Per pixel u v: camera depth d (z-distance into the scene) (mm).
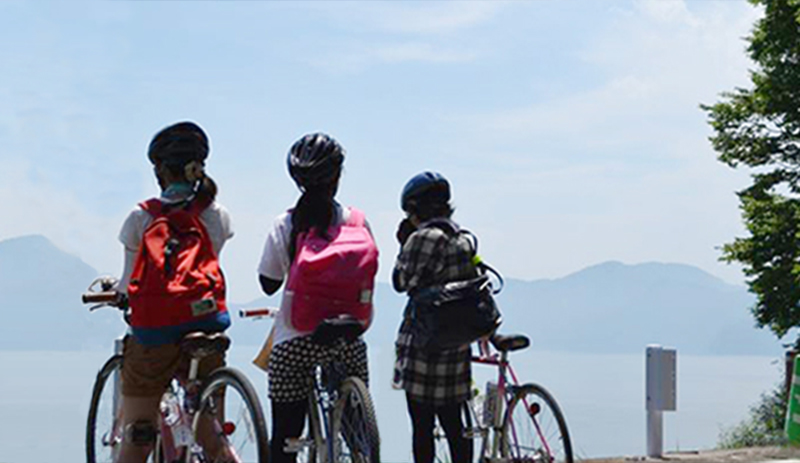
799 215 21438
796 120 22531
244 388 6309
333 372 7230
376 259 7348
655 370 12422
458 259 8102
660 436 12414
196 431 6566
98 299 7078
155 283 6617
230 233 7184
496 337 8352
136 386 6797
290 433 7289
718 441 16625
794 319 21484
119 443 7555
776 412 17219
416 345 8078
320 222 7309
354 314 7246
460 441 8297
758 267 22047
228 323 6832
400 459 8273
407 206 8328
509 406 8289
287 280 7305
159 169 7078
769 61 22781
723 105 23016
